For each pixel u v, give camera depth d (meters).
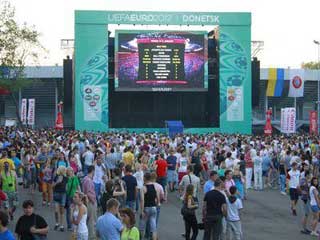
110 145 28.06
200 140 34.50
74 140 28.62
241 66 54.56
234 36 54.44
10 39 45.91
